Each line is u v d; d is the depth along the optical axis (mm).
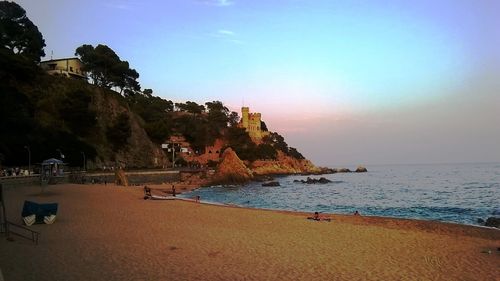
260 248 19781
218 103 198750
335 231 25594
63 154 77250
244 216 32719
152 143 122562
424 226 31250
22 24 97812
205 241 21219
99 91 107375
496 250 20516
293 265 16578
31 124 73500
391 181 122875
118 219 28609
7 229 20484
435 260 18109
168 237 22078
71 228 24234
